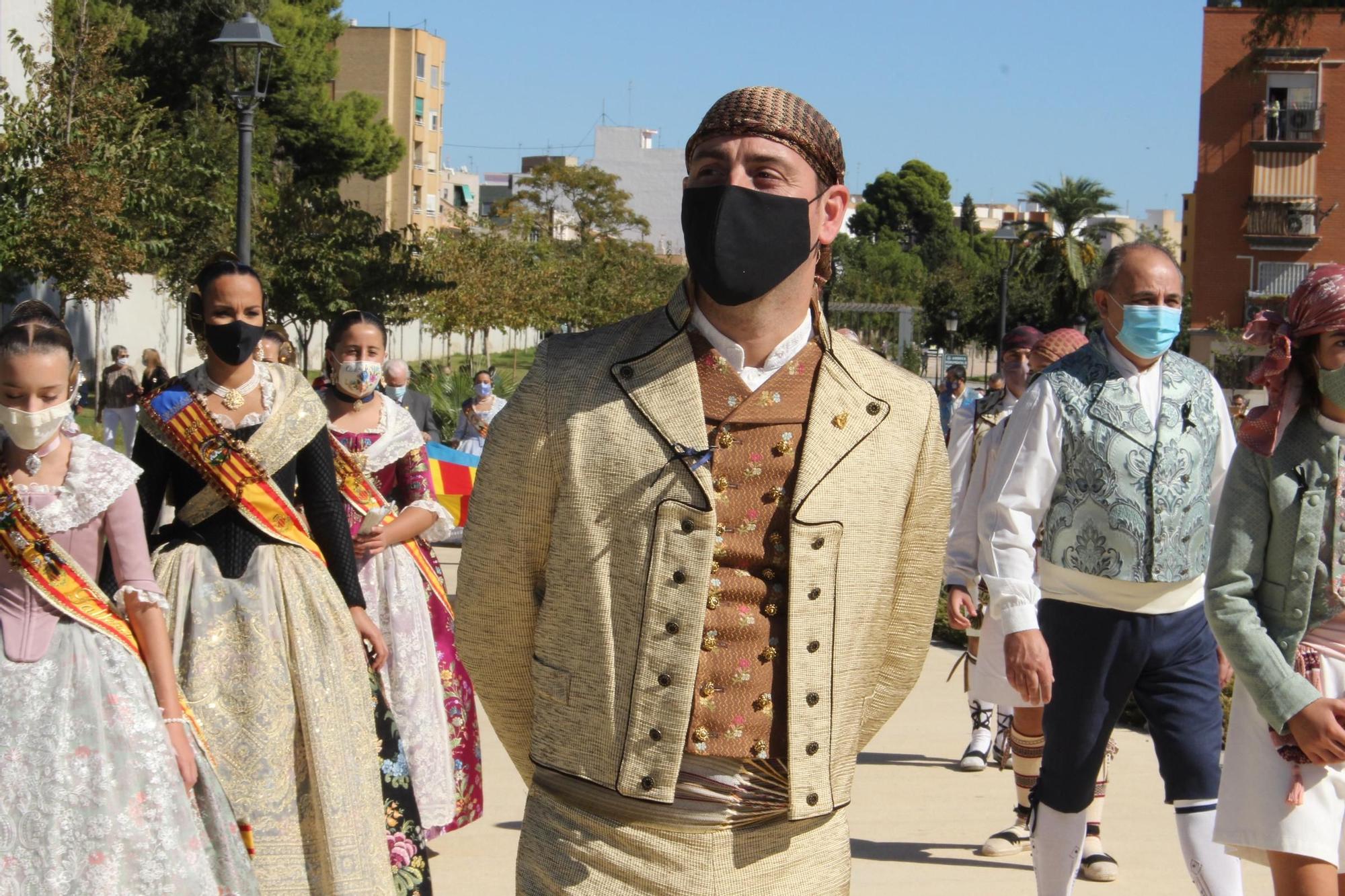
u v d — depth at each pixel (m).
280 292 26.48
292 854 4.27
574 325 59.59
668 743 2.57
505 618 2.77
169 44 40.06
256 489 4.46
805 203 2.62
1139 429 4.69
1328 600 3.62
